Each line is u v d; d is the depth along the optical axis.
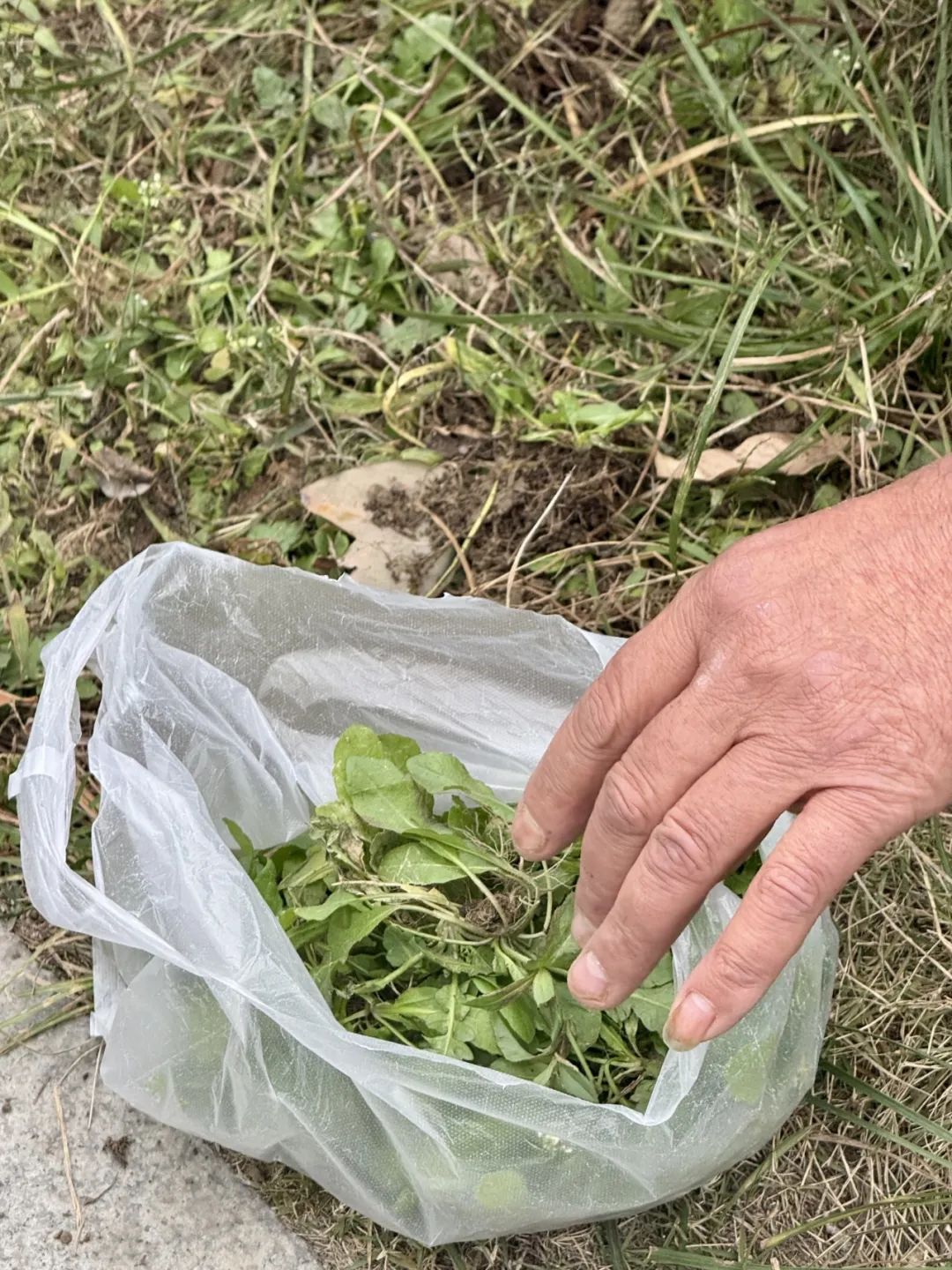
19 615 1.20
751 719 0.68
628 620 1.24
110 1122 1.04
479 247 1.39
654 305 1.34
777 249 1.32
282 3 1.49
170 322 1.35
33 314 1.37
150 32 1.50
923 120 1.37
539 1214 0.89
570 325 1.35
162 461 1.29
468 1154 0.86
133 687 0.98
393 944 0.98
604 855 0.75
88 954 1.11
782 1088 0.92
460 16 1.47
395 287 1.38
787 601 0.67
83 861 1.11
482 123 1.43
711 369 1.29
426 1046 0.96
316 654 1.09
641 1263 0.98
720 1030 0.70
